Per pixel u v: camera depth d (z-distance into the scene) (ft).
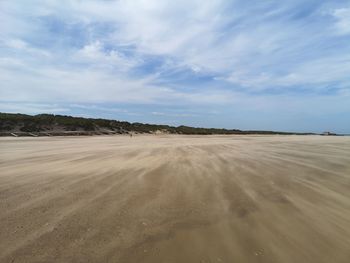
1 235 12.22
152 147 55.36
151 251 11.06
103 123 181.06
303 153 45.32
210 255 10.84
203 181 22.89
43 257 10.42
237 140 93.40
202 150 48.91
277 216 15.10
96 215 14.79
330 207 16.80
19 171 26.58
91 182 22.11
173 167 29.27
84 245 11.42
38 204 16.44
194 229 13.24
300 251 11.24
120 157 37.35
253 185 21.84
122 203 16.85
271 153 44.80
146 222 13.99
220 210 15.96
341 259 10.65
